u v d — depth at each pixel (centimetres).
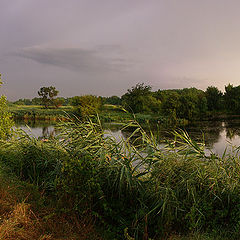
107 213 376
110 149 498
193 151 447
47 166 546
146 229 338
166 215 353
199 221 357
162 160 443
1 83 909
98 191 386
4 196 393
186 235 347
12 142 682
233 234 337
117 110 4925
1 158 618
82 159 417
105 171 431
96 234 345
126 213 386
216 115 5572
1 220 325
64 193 408
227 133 2419
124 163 423
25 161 562
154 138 475
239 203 364
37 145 597
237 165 428
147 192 400
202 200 382
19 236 296
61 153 554
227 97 6438
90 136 538
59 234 325
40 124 3694
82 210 379
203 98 5097
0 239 282
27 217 343
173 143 487
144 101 4916
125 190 414
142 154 525
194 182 404
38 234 316
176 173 430
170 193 384
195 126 3309
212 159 432
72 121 612
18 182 486
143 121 3822
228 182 393
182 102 4325
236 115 5478
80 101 3875
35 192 441
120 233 355
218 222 366
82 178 402
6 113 903
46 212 372
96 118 570
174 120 3806
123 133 2302
